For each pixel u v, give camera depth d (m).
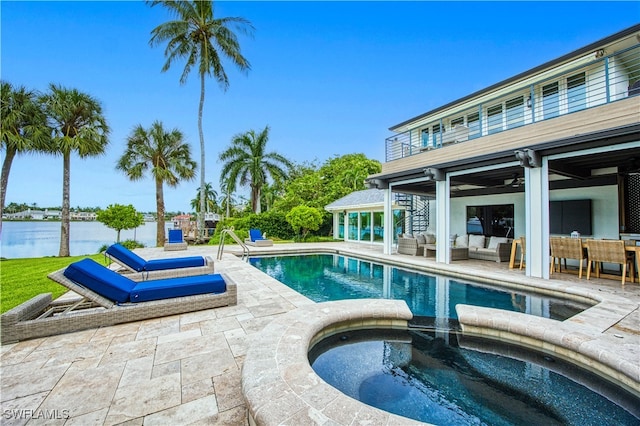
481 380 3.37
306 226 19.75
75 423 2.26
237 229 21.27
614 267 8.30
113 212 16.38
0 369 3.03
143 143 18.88
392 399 3.03
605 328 3.88
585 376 3.33
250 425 2.24
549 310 5.63
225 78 19.72
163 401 2.53
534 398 3.04
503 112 12.28
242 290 6.38
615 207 8.62
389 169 13.58
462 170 9.35
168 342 3.71
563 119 8.10
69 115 14.30
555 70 10.66
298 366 2.79
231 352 3.46
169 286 4.89
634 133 5.85
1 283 7.18
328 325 4.17
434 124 15.07
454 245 12.30
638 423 2.68
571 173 8.55
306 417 2.05
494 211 12.39
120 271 6.76
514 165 8.02
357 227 19.38
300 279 8.85
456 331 4.55
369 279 8.75
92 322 4.13
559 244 7.69
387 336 4.55
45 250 19.69
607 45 9.30
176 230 15.63
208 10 18.19
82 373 2.97
